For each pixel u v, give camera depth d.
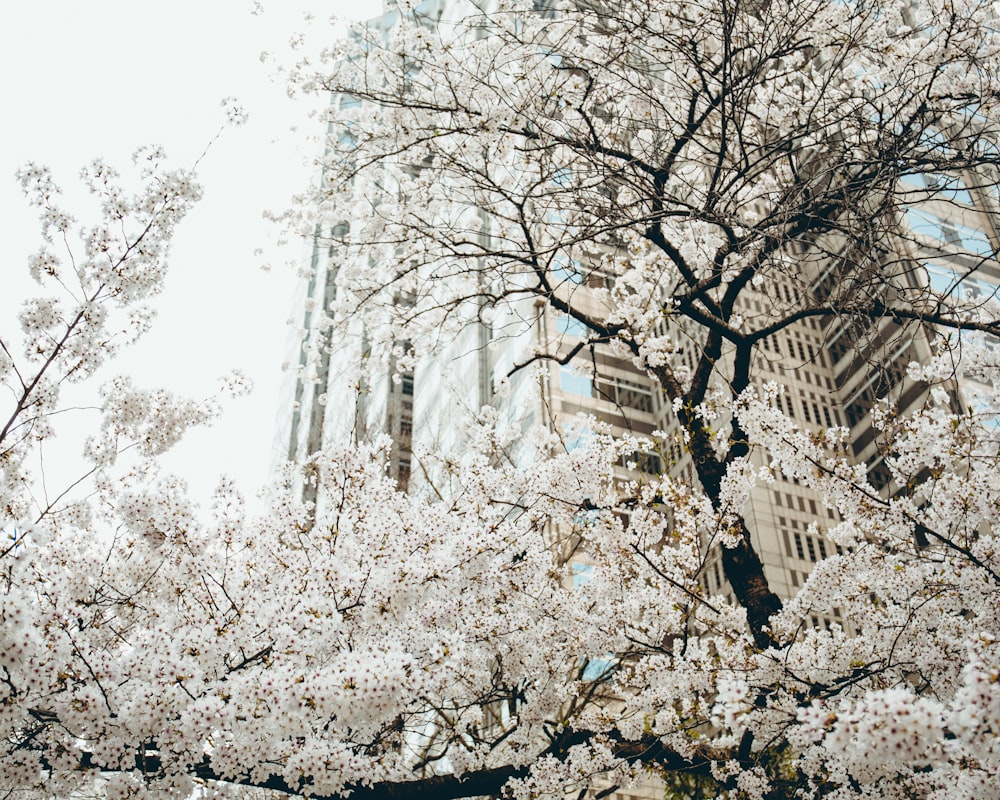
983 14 7.58
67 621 4.75
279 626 4.60
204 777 4.94
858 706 3.21
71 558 5.65
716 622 6.92
